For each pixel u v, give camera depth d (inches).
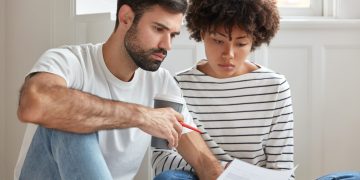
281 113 69.5
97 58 59.3
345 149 88.8
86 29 86.9
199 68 73.8
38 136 52.6
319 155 88.7
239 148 70.9
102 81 59.0
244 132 70.5
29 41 87.6
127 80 60.8
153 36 55.8
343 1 90.8
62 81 51.7
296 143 88.9
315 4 95.7
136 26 56.1
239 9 64.3
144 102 62.9
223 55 66.0
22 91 49.5
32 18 87.3
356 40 87.7
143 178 88.0
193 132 65.6
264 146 71.2
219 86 71.4
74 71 55.7
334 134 88.7
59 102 48.2
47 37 87.2
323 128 88.6
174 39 87.1
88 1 90.0
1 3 87.1
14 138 89.4
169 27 55.8
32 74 51.8
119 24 57.9
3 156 89.6
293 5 96.5
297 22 86.7
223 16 64.1
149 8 55.3
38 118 47.8
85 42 87.0
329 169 89.0
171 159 67.2
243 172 59.5
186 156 64.0
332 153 88.8
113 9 94.5
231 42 65.7
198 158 63.5
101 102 50.3
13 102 88.7
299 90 88.4
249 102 70.6
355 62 88.3
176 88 65.1
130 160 61.8
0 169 89.5
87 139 49.4
